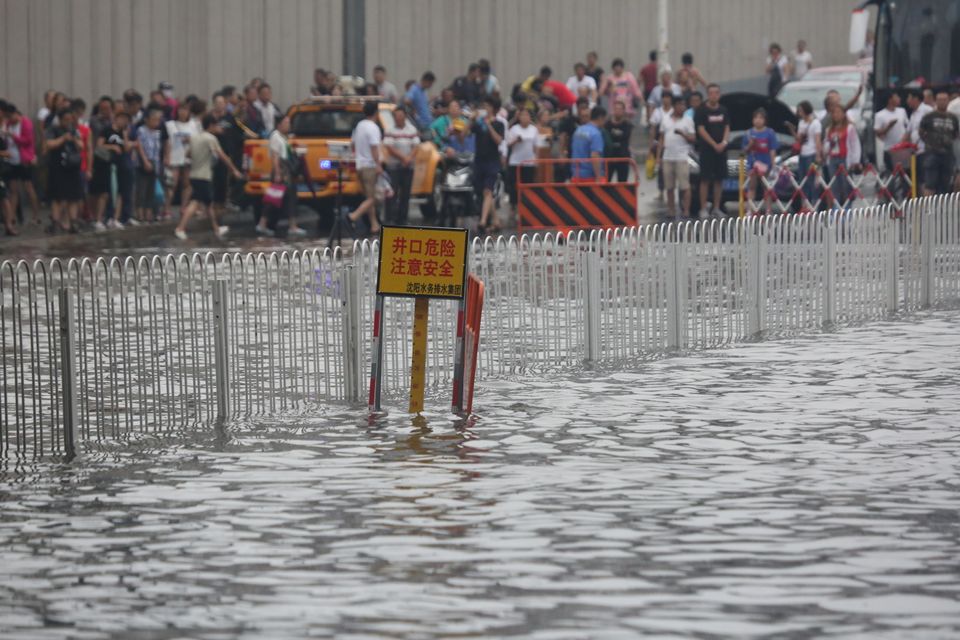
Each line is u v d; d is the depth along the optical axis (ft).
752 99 253.65
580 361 113.29
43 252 189.98
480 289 94.53
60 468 80.59
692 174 240.32
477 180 222.89
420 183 230.89
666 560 63.00
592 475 77.66
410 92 270.46
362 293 99.25
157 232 219.82
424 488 75.20
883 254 140.26
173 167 223.92
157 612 57.52
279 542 66.18
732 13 385.29
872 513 70.18
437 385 103.91
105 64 254.47
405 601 58.23
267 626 55.83
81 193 209.56
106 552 65.10
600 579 60.59
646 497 73.20
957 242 150.00
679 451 83.25
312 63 291.58
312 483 76.48
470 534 67.05
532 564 62.64
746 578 60.59
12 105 205.87
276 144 216.33
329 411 95.30
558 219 210.38
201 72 271.90
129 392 89.51
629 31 360.48
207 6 271.69
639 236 117.39
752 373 108.37
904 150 224.53
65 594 59.72
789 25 404.36
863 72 285.02
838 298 136.15
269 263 96.37
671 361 114.11
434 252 92.94
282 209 245.45
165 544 66.18
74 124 206.69
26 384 101.55
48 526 69.21
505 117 259.19
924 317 138.72
